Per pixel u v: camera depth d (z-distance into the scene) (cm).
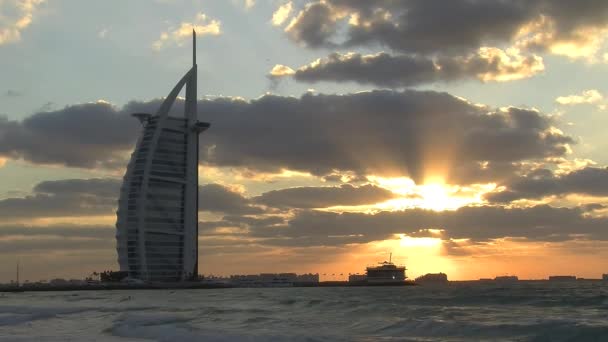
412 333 5700
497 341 4984
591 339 4716
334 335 5625
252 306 10175
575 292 12325
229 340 5269
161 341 5625
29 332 6838
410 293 16400
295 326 6538
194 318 7612
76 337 6162
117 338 5953
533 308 7756
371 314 7431
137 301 14825
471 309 7638
